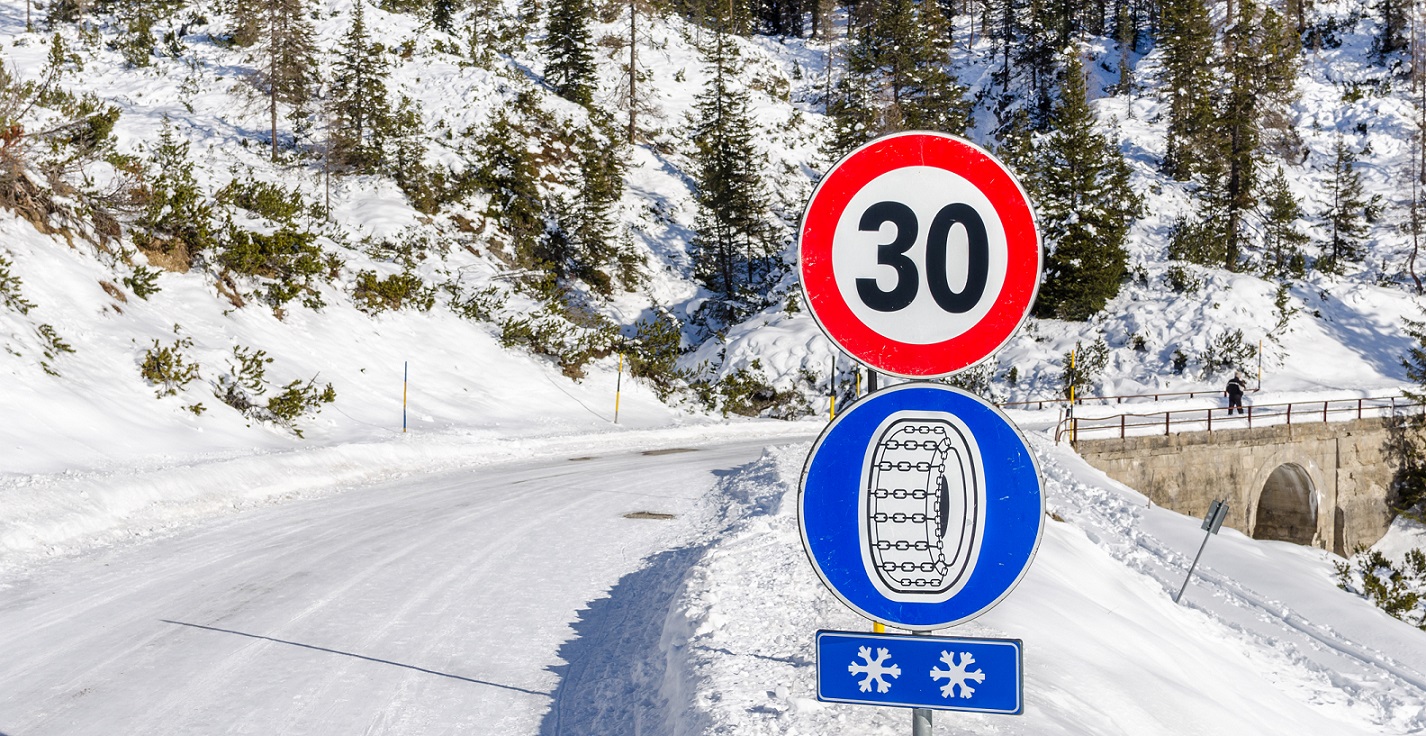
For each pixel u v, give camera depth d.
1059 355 44.53
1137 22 104.81
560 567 10.06
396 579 9.38
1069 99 53.78
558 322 35.50
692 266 54.91
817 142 75.25
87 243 21.58
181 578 9.27
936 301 2.44
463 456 21.14
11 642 7.15
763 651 6.20
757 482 15.66
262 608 8.23
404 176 47.31
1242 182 57.84
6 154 20.23
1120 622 10.08
